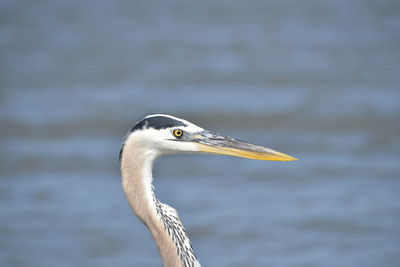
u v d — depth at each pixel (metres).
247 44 23.23
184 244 6.26
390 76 20.44
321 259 11.21
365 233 11.99
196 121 17.59
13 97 19.25
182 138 6.32
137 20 25.50
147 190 6.18
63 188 13.80
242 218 12.49
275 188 13.78
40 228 12.15
